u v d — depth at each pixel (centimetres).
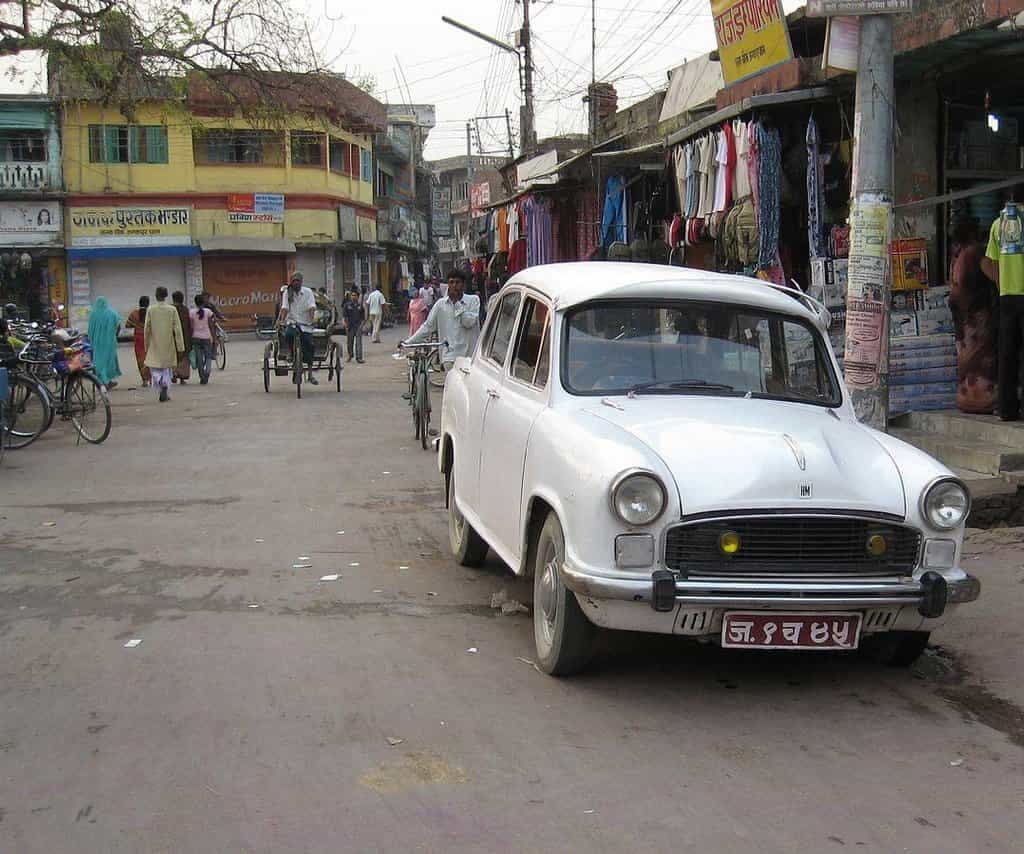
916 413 927
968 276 886
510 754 398
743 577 423
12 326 1459
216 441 1210
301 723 424
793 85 944
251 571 658
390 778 376
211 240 3941
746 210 1000
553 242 1889
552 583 477
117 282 3931
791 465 438
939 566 445
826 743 414
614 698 457
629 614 428
